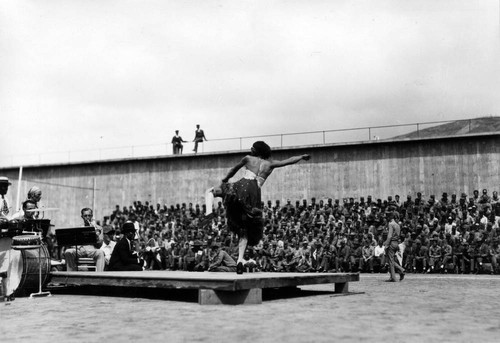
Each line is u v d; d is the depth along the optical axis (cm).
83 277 869
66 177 3569
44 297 875
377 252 1936
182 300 820
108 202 3434
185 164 3238
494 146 2495
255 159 836
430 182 2603
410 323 540
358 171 2761
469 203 2075
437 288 1087
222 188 821
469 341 438
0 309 698
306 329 500
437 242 1862
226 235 2209
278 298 841
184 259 2248
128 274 861
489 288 1080
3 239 866
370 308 679
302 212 2508
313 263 2048
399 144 2681
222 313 627
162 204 3275
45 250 904
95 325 539
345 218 2294
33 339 461
